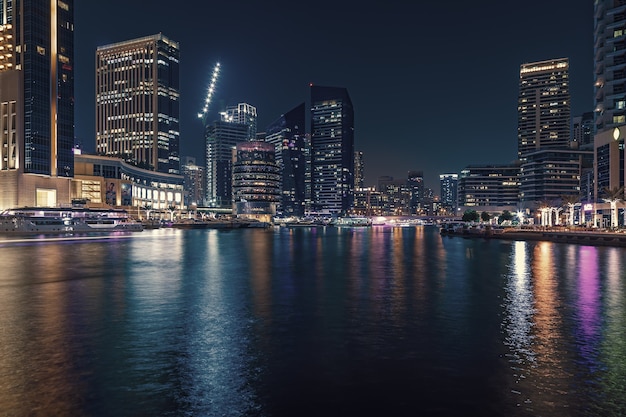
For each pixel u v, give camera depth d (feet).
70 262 194.08
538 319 81.97
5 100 562.25
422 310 90.38
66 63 605.73
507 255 236.43
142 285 126.21
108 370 53.98
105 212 564.30
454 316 84.58
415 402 44.88
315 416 41.86
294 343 65.92
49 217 499.92
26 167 555.28
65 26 604.90
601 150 458.09
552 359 57.98
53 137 584.81
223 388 48.44
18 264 185.16
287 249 291.38
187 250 275.59
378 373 53.16
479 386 48.88
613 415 41.70
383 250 284.00
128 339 67.97
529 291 115.14
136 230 604.49
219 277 144.15
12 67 568.00
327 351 62.08
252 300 102.01
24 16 565.53
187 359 58.34
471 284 128.26
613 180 430.20
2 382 49.90
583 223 513.45
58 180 592.19
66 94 604.90
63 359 58.13
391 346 64.49
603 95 474.49
